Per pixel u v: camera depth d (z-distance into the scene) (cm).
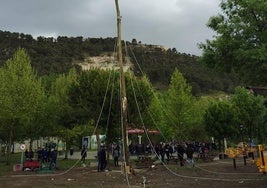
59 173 2912
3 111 3769
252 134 5381
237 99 5431
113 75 3722
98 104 3847
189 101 5138
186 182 2158
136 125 4044
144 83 4222
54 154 3350
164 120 5138
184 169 3025
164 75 14512
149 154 5081
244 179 2170
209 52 1855
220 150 5578
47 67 14562
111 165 3612
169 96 5184
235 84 14375
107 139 3931
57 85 5378
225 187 1844
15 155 5994
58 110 4259
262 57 1611
